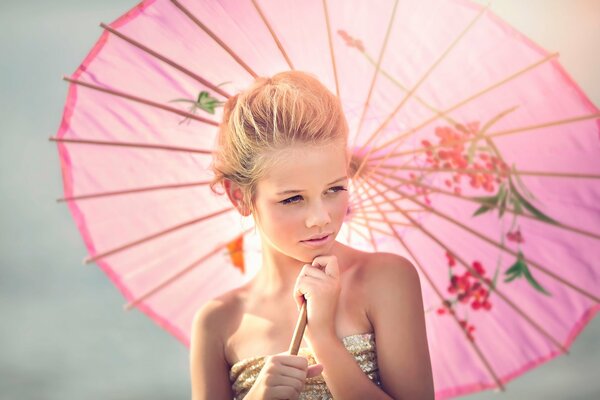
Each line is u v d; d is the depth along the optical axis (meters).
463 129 2.69
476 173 2.73
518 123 2.67
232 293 2.71
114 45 2.75
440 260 2.83
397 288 2.52
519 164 2.71
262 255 2.70
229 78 2.71
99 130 2.79
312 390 2.47
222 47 2.70
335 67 2.69
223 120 2.58
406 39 2.68
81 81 2.77
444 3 2.66
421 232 2.81
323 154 2.34
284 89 2.40
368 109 2.70
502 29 2.62
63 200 2.79
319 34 2.69
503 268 2.80
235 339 2.62
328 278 2.41
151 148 2.78
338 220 2.40
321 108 2.37
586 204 2.70
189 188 2.82
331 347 2.37
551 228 2.74
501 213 2.76
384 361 2.48
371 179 2.77
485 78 2.66
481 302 2.83
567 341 2.79
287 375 2.29
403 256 2.79
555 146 2.68
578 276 2.75
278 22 2.70
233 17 2.71
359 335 2.50
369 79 2.70
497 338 2.84
